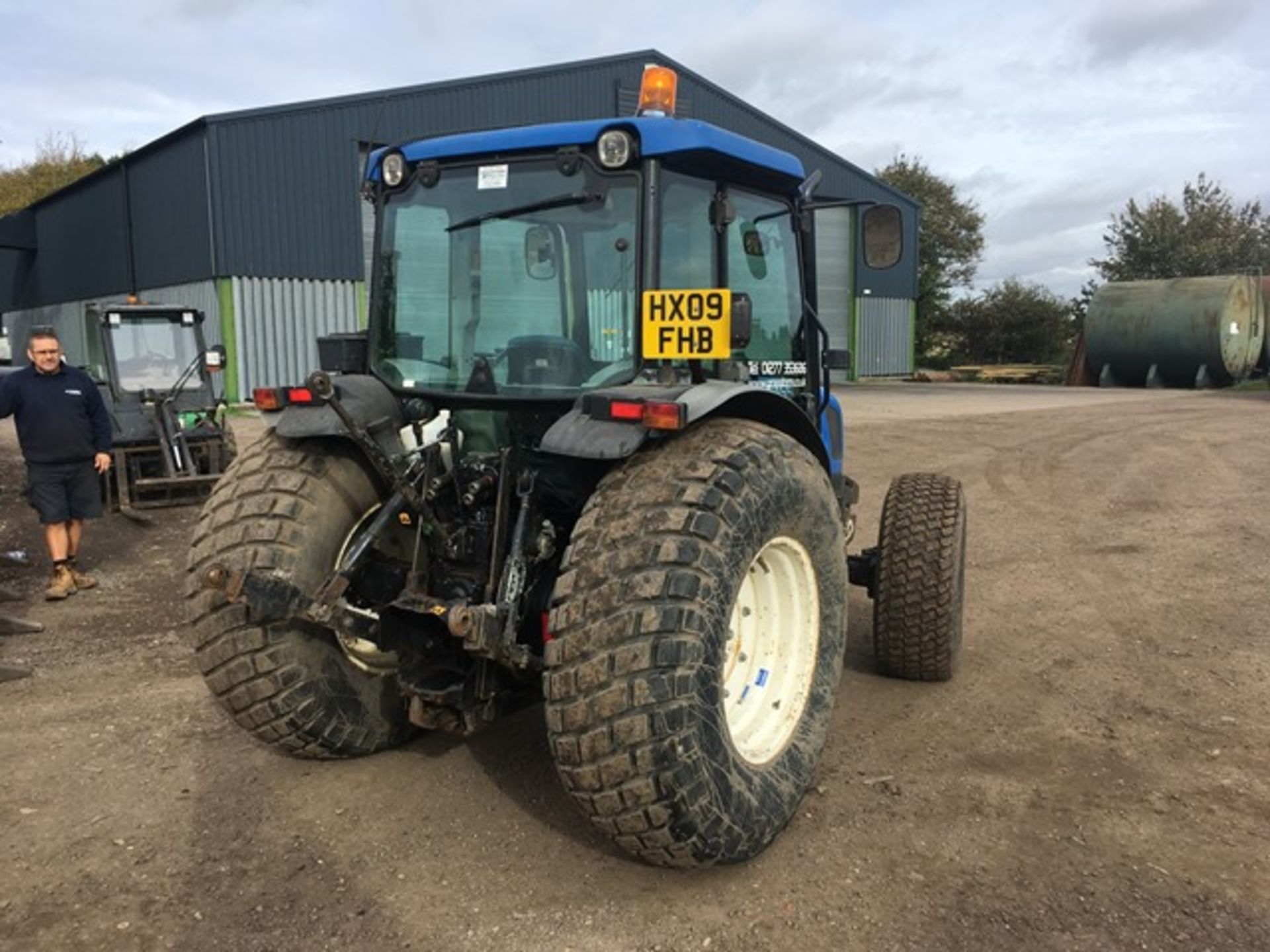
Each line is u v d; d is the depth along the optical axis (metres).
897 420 17.86
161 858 3.35
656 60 24.27
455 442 3.86
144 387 10.95
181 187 20.86
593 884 3.17
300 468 3.72
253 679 3.63
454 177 3.86
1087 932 2.95
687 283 3.73
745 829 3.08
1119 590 6.85
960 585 4.93
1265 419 17.55
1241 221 43.47
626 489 3.09
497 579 3.42
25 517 9.57
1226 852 3.40
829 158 29.16
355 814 3.62
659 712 2.82
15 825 3.57
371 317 4.09
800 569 3.51
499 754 4.08
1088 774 4.00
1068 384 29.70
